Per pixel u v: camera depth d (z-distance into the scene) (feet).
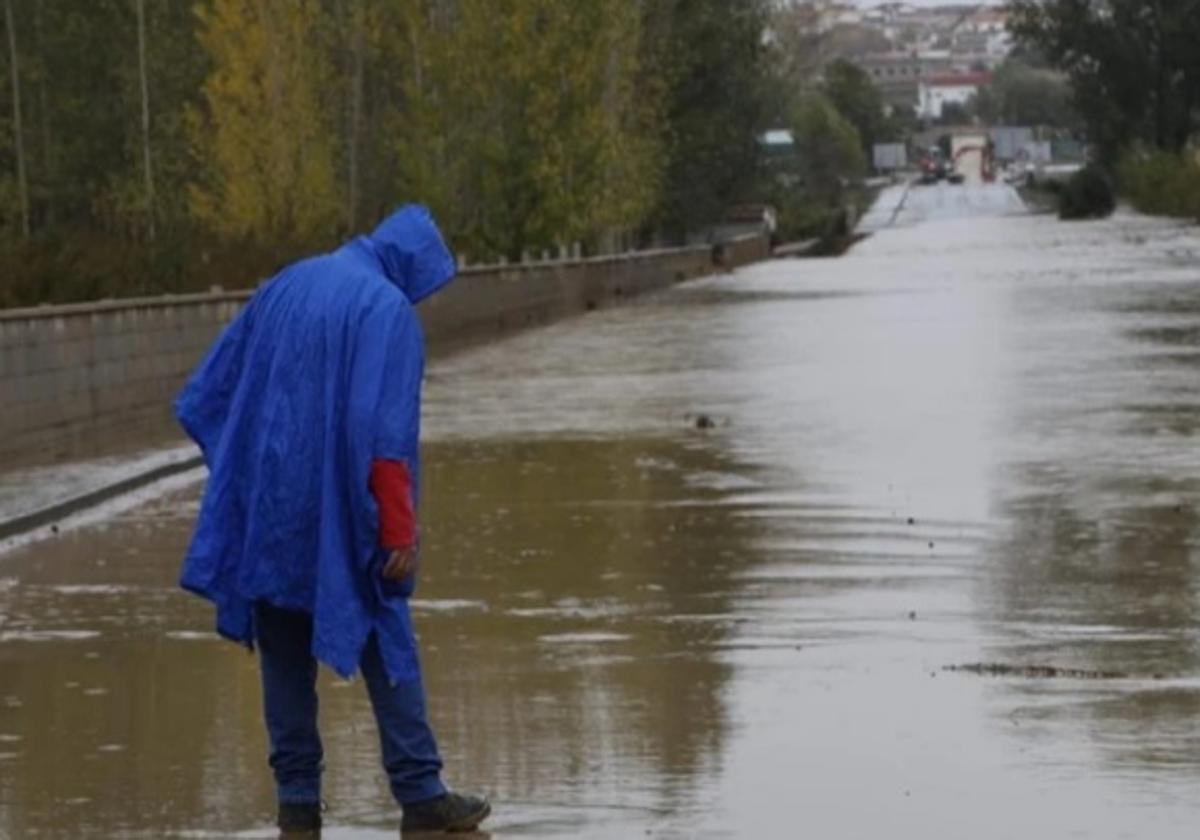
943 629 54.08
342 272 36.76
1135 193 562.66
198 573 36.83
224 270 165.27
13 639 54.85
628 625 55.21
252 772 40.73
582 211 273.13
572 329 197.67
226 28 254.47
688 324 197.16
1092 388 118.83
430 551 68.18
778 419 106.93
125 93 301.84
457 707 45.73
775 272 329.93
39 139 313.12
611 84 309.01
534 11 268.82
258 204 252.42
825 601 58.13
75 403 104.53
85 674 50.19
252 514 36.42
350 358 36.17
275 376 36.42
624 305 242.78
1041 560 64.54
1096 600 58.03
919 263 333.83
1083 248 361.51
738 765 40.52
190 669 50.60
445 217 269.64
